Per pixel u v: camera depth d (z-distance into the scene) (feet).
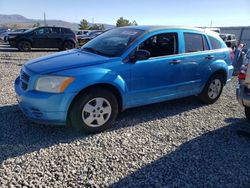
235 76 34.06
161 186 10.80
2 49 68.13
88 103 14.46
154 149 13.65
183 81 18.42
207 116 18.53
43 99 13.53
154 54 16.90
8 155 12.42
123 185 10.75
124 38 16.89
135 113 18.35
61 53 17.16
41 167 11.64
